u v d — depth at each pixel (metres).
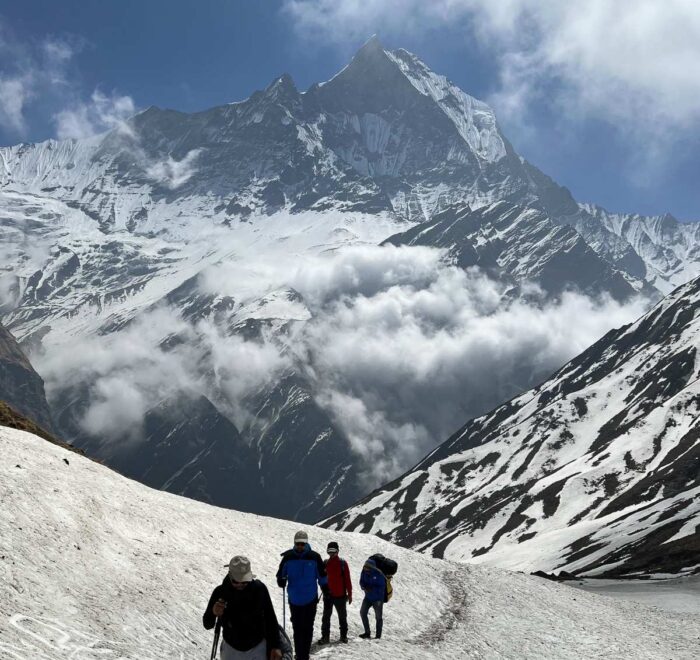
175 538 26.39
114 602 18.28
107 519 23.95
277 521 40.56
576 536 177.62
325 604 22.89
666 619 45.31
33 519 20.28
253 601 12.83
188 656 17.75
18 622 14.65
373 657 20.86
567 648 30.08
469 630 30.34
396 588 34.66
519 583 49.06
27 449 26.56
